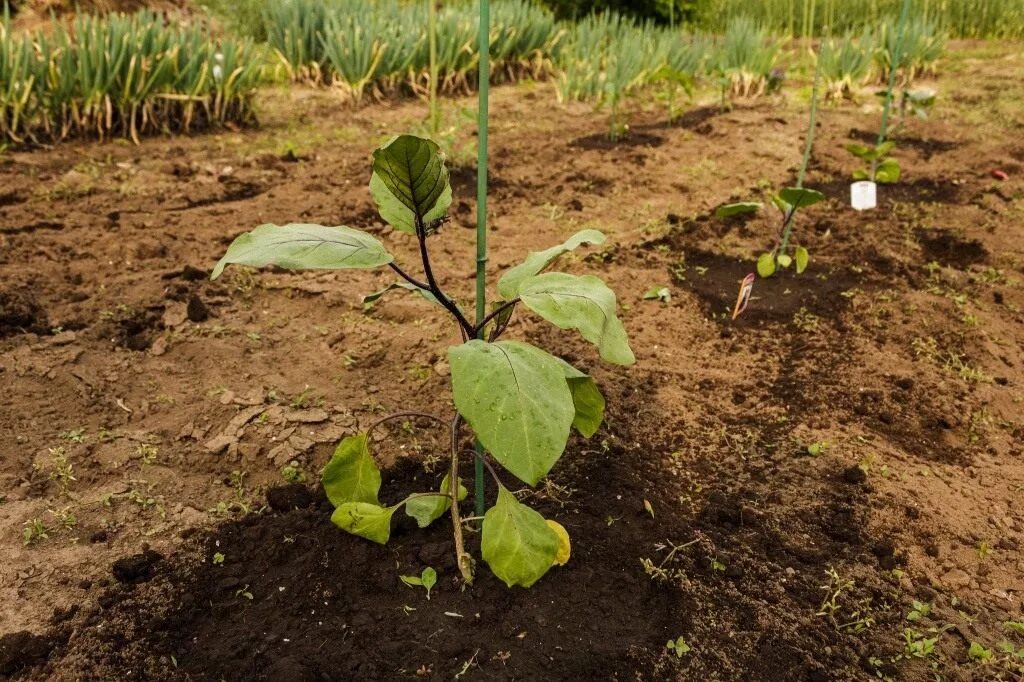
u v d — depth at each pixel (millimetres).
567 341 3025
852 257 3855
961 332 3232
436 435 2467
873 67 7781
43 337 2850
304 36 7035
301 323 3115
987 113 6477
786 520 2215
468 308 3215
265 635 1780
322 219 4000
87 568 1910
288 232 1634
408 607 1853
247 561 1969
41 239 3566
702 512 2225
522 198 4500
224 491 2227
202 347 2881
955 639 1872
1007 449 2615
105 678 1656
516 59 7906
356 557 1970
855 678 1756
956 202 4570
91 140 5121
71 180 4320
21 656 1679
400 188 1501
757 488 2344
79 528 2039
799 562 2072
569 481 2312
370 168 4801
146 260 3482
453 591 1898
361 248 1632
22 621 1763
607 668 1742
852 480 2383
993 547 2156
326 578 1922
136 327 2982
